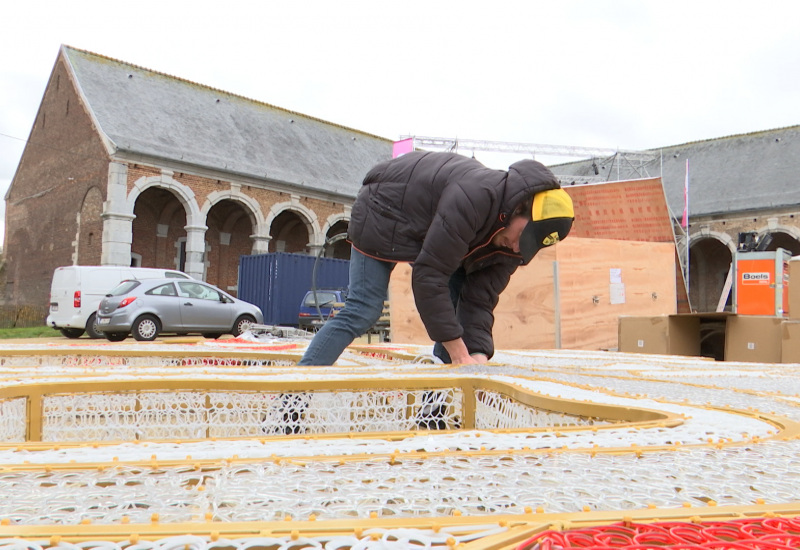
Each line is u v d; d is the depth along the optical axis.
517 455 0.96
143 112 23.44
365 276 2.98
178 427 1.91
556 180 2.62
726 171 32.25
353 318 2.96
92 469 0.84
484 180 2.61
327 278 19.75
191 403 1.93
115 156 20.45
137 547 0.54
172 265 26.22
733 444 1.07
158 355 3.53
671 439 1.12
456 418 2.12
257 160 25.48
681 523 0.62
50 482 0.77
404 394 2.07
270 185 24.78
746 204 29.45
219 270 27.66
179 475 0.81
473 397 2.12
